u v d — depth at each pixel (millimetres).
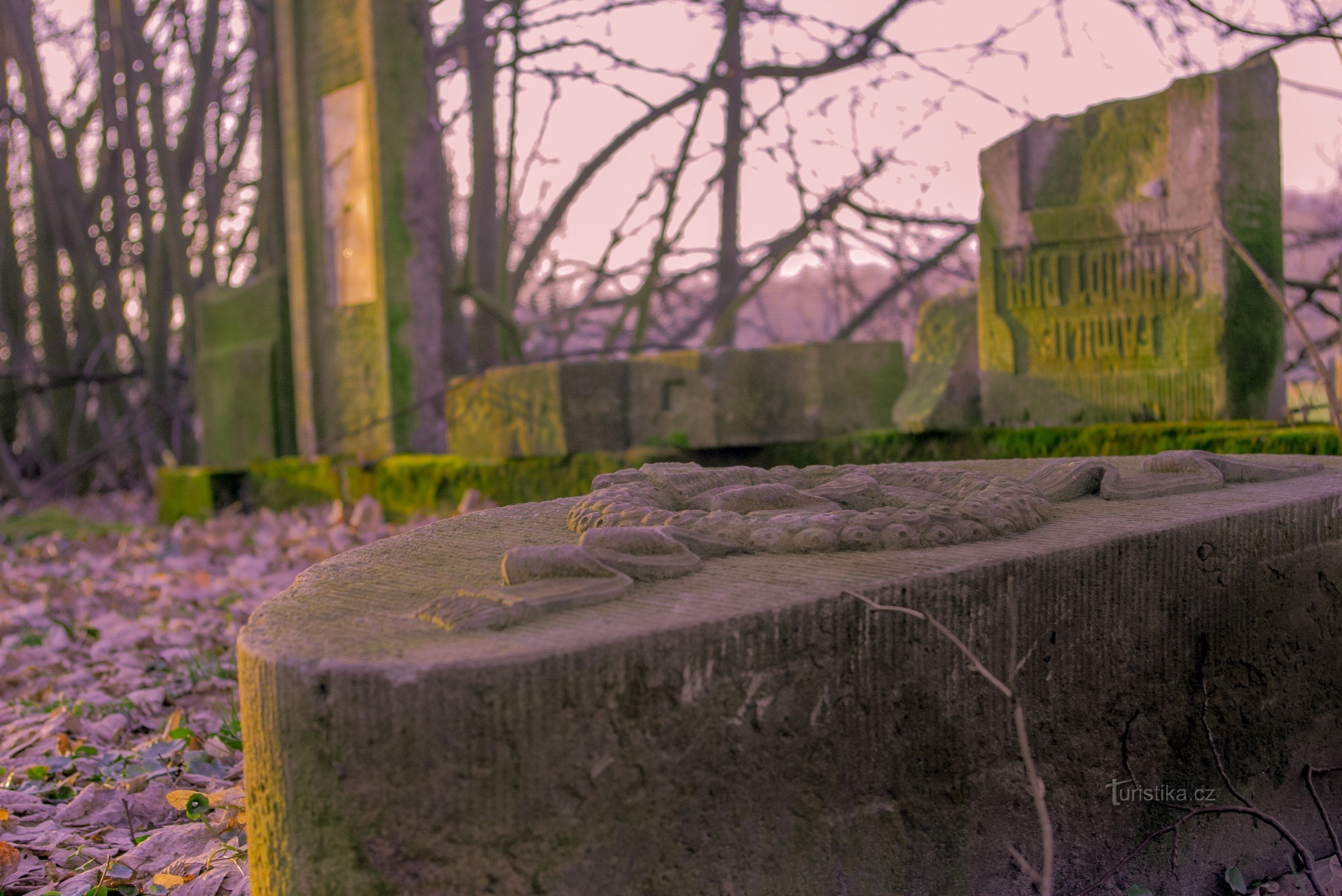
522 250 11766
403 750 1384
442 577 1882
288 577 5223
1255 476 2674
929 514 2012
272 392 8398
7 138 12016
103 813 2545
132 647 4152
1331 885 2283
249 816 1549
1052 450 4664
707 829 1559
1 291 12055
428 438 7684
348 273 7742
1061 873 1951
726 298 10336
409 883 1397
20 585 5523
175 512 8836
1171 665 2113
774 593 1672
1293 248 7246
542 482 6316
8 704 3578
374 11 7367
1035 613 1889
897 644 1724
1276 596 2320
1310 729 2422
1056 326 4801
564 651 1434
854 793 1698
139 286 12969
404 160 7500
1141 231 4527
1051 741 1926
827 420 5652
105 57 11453
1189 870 2178
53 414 11750
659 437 6012
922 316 5371
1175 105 4406
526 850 1428
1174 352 4461
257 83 11336
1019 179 4875
